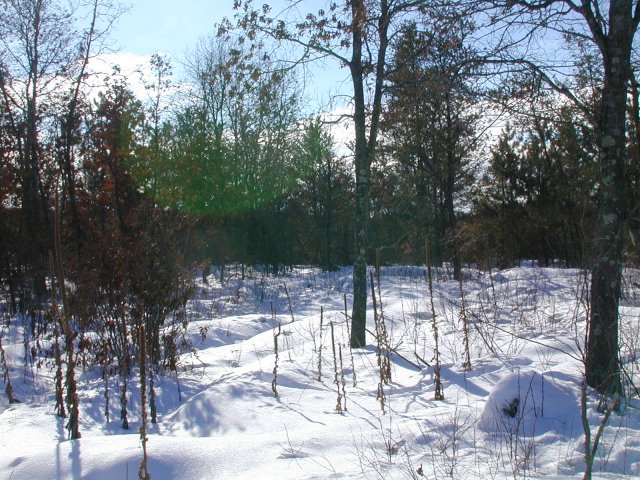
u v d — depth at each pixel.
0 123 17.17
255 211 27.73
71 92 17.58
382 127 10.41
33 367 9.11
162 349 9.75
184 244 9.91
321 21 9.65
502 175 22.89
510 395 5.30
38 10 16.50
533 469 4.22
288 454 4.77
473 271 19.52
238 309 17.84
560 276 14.52
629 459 4.29
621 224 5.83
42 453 4.85
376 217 31.03
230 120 26.91
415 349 8.48
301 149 25.62
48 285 15.71
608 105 5.94
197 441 5.02
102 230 13.67
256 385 7.23
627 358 6.63
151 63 20.77
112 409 7.12
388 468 4.32
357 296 9.77
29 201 16.33
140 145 16.14
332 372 8.10
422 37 8.68
